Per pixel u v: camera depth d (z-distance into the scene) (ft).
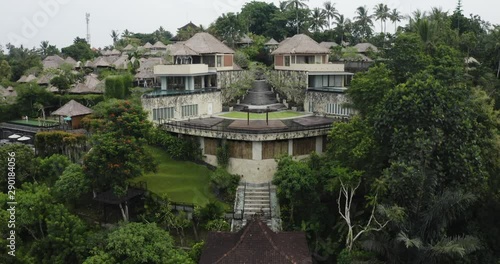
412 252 100.63
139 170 131.64
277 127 166.61
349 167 131.13
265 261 100.07
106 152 128.36
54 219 118.11
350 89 156.35
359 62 253.03
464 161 103.76
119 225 124.06
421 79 123.34
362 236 117.60
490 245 122.31
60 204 126.00
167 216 133.49
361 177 126.93
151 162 141.79
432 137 103.96
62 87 255.50
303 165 139.13
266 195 149.69
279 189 135.03
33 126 209.36
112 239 111.34
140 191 140.05
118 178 130.11
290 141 160.76
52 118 240.32
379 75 145.18
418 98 109.40
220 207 137.59
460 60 172.55
